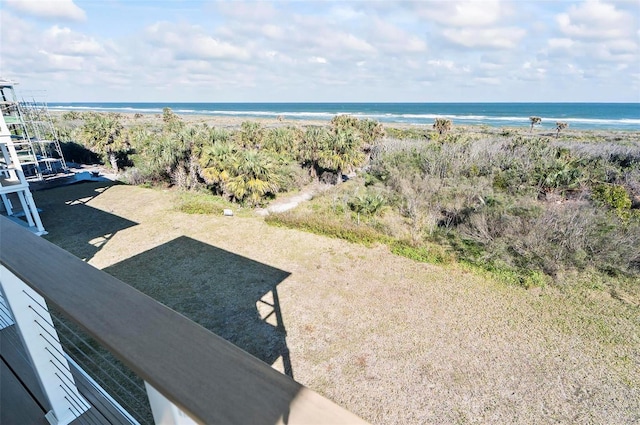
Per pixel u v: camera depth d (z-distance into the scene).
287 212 11.76
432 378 4.88
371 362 5.18
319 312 6.41
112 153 18.47
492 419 4.27
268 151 17.41
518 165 13.14
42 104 17.77
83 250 9.07
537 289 7.08
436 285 7.31
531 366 5.08
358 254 8.84
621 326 5.90
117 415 1.83
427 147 16.39
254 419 0.68
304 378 4.89
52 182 16.14
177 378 0.78
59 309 1.06
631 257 7.43
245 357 0.84
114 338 0.91
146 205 12.95
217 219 11.52
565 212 8.74
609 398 4.53
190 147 14.77
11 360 2.24
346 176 17.77
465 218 9.94
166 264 8.34
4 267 1.41
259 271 7.99
